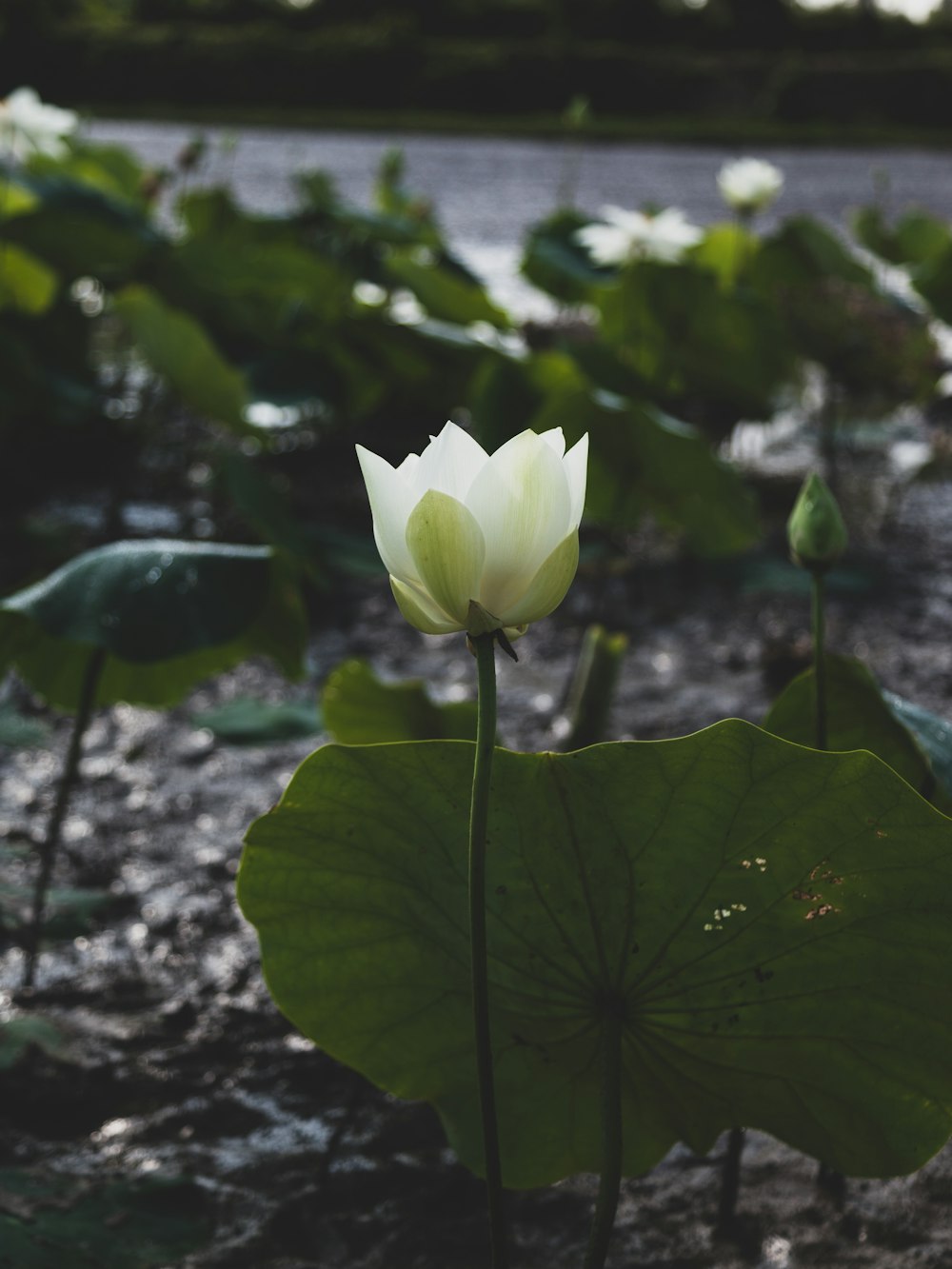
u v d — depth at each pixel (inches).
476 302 230.8
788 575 192.2
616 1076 87.7
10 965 116.8
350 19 1455.5
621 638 109.5
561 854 87.3
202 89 1270.9
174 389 174.2
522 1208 102.4
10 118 239.6
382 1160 104.7
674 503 164.9
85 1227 98.8
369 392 243.3
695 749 85.4
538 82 1333.7
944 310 242.7
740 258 274.2
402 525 82.7
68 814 132.8
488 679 82.8
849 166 1001.5
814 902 86.7
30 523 200.4
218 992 115.7
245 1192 102.5
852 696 98.7
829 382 255.8
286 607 112.3
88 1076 108.8
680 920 87.4
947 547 223.3
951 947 86.3
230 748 143.7
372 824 87.9
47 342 229.3
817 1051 88.4
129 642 103.3
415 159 906.7
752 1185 104.0
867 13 1513.3
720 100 1371.8
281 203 545.0
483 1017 84.5
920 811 84.8
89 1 1350.9
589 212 597.3
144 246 221.3
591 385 188.4
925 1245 100.6
